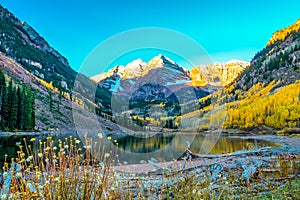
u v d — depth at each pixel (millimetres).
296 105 31844
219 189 3494
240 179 3969
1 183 2287
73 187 2297
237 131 29562
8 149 7359
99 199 2346
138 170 3623
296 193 3289
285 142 15500
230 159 5254
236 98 50031
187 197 3164
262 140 17922
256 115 32500
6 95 31781
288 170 4312
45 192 2172
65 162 2379
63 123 50312
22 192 2127
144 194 3338
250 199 3238
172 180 3553
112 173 2793
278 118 30469
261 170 4406
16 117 31891
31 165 2299
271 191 3428
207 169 4141
